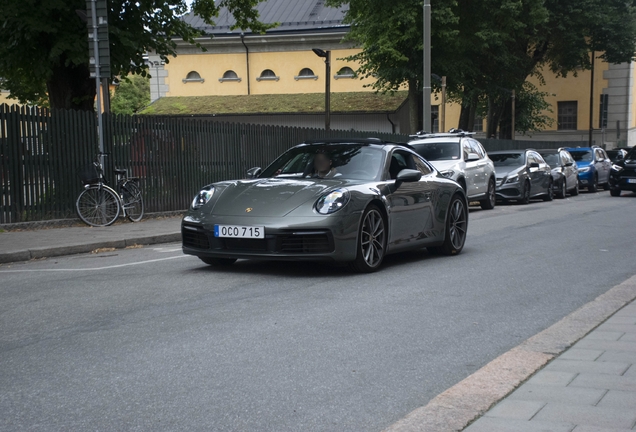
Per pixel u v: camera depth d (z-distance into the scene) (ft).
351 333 16.80
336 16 148.97
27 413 11.56
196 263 28.53
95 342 15.97
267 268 26.71
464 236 31.68
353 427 10.95
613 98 180.34
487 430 10.40
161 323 17.74
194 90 153.17
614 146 180.04
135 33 60.64
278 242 23.85
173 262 29.09
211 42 150.51
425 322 18.03
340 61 145.79
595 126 181.98
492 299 21.07
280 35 147.02
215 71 152.25
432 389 12.84
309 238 23.86
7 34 55.57
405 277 24.81
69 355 14.94
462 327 17.57
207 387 12.85
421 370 13.97
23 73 63.31
